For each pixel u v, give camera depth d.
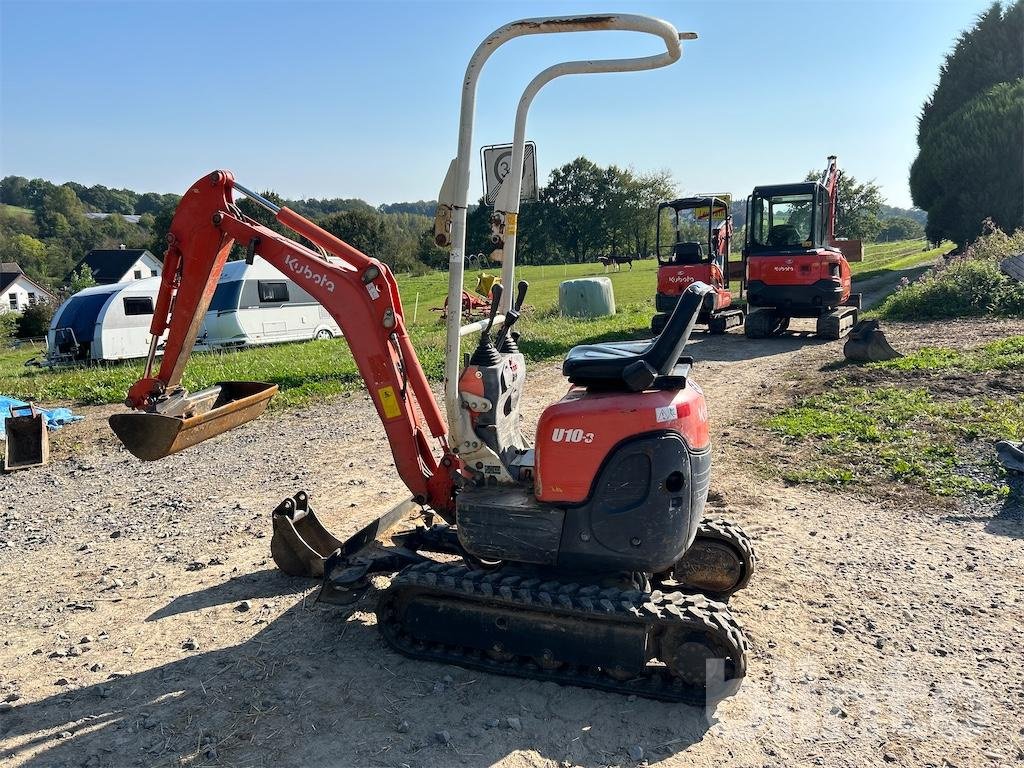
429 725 3.70
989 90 35.09
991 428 7.81
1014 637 4.41
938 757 3.43
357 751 3.52
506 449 4.39
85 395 12.62
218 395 5.44
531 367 14.38
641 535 3.85
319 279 4.49
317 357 16.38
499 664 4.10
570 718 3.74
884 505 6.46
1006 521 6.00
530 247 98.00
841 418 8.82
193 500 7.30
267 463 8.49
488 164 4.56
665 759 3.45
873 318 17.83
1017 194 31.61
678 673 3.78
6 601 5.23
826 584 5.11
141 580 5.49
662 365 3.95
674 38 3.72
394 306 4.45
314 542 5.64
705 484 4.04
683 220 18.98
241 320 20.66
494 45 3.78
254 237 4.60
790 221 16.91
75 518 6.92
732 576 4.82
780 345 15.55
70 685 4.12
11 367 23.94
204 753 3.52
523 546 4.05
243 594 5.16
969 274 17.55
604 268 62.84
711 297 17.39
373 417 10.62
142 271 78.12
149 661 4.34
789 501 6.64
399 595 4.25
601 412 3.87
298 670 4.19
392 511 5.02
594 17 3.66
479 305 22.69
